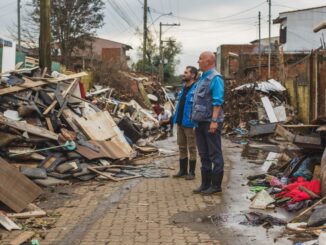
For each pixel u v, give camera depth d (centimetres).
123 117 1634
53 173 923
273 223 635
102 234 595
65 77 1323
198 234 594
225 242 563
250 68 3972
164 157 1305
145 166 1126
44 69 1312
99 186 891
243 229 614
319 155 898
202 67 807
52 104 1139
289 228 605
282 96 2484
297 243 542
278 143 1706
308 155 907
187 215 682
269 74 3431
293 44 5041
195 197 796
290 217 666
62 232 604
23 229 612
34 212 676
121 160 1128
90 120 1226
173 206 736
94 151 1052
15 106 1070
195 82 930
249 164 1194
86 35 4262
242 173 1043
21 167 892
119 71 3369
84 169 958
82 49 4306
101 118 1277
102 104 1959
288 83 2603
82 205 743
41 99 1148
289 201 722
